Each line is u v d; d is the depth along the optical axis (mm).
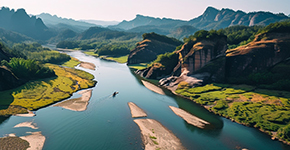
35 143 46062
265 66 94688
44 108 68875
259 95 75688
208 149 47031
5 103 67812
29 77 102188
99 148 45719
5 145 44062
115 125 57781
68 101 77250
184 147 47438
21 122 56562
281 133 51344
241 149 47281
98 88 101125
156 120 62844
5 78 83000
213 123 61438
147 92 97250
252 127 58125
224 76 102500
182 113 69250
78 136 50562
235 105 69938
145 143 48469
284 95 72625
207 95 84500
